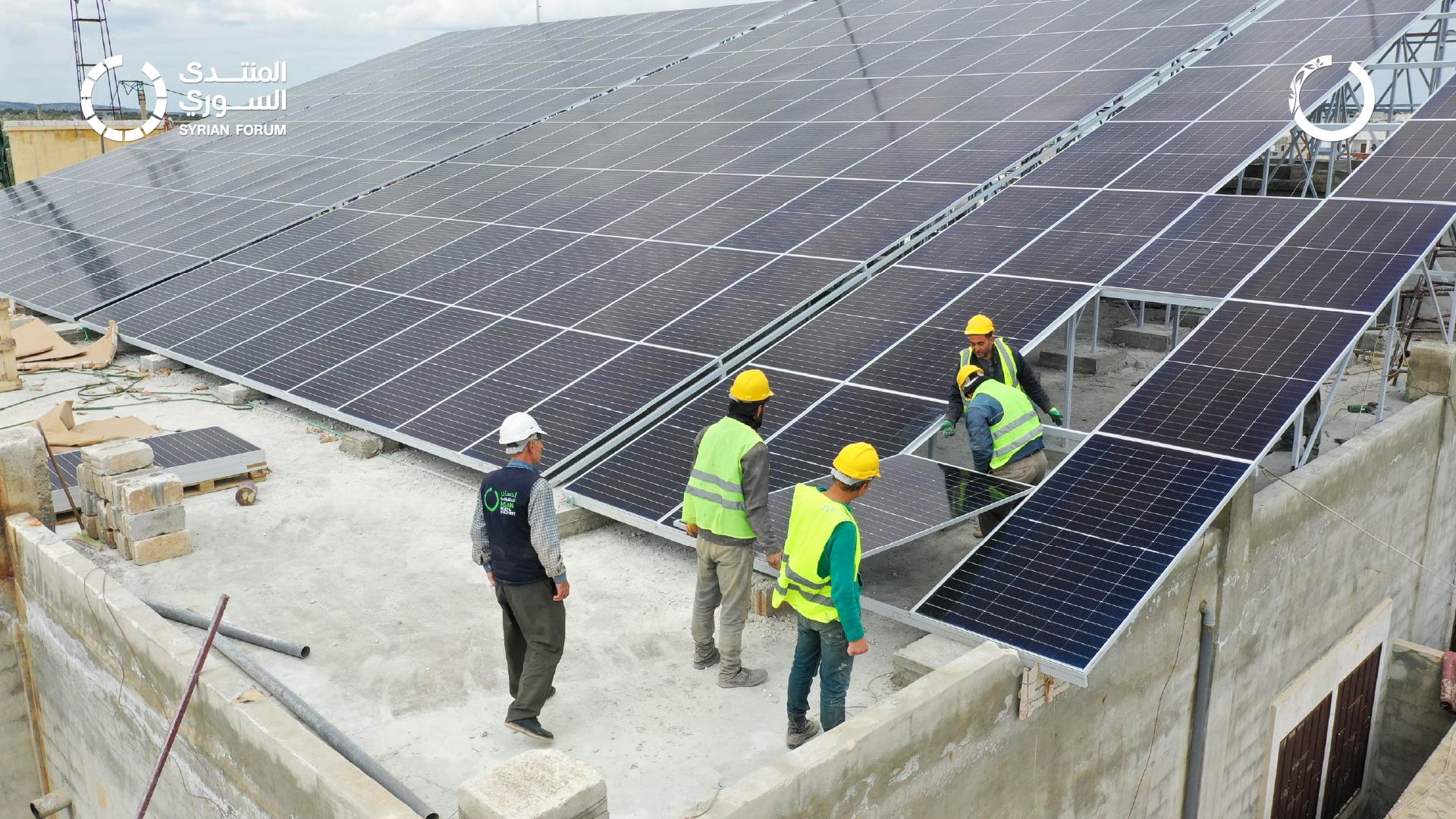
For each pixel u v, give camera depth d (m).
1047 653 7.46
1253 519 10.30
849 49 24.77
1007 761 7.83
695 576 10.20
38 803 10.77
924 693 6.93
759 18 30.88
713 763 7.30
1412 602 15.46
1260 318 10.79
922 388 10.79
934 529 8.09
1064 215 13.90
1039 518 8.85
